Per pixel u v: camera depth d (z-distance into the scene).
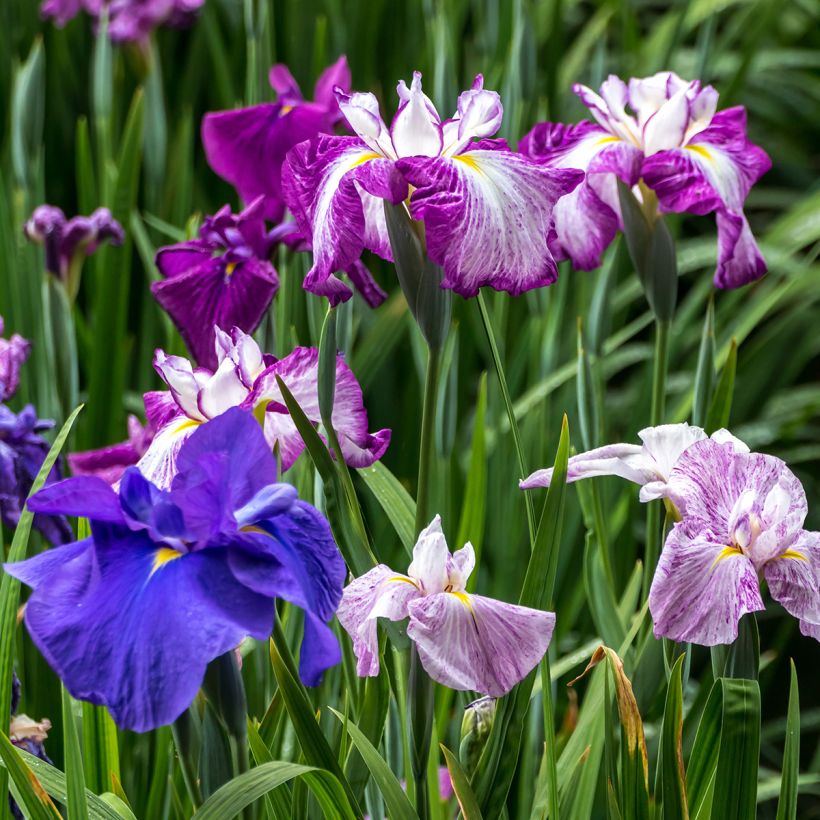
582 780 2.35
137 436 2.46
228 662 2.13
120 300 3.04
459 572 2.18
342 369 2.27
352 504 2.24
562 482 2.20
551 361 2.80
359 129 2.27
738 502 2.19
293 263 2.61
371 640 2.18
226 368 2.24
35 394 2.90
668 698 2.19
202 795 2.16
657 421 2.43
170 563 2.08
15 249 3.07
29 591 2.60
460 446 3.47
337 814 2.18
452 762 2.18
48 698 2.59
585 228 2.44
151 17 3.75
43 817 2.16
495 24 3.25
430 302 2.25
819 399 3.83
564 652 2.94
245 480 2.10
